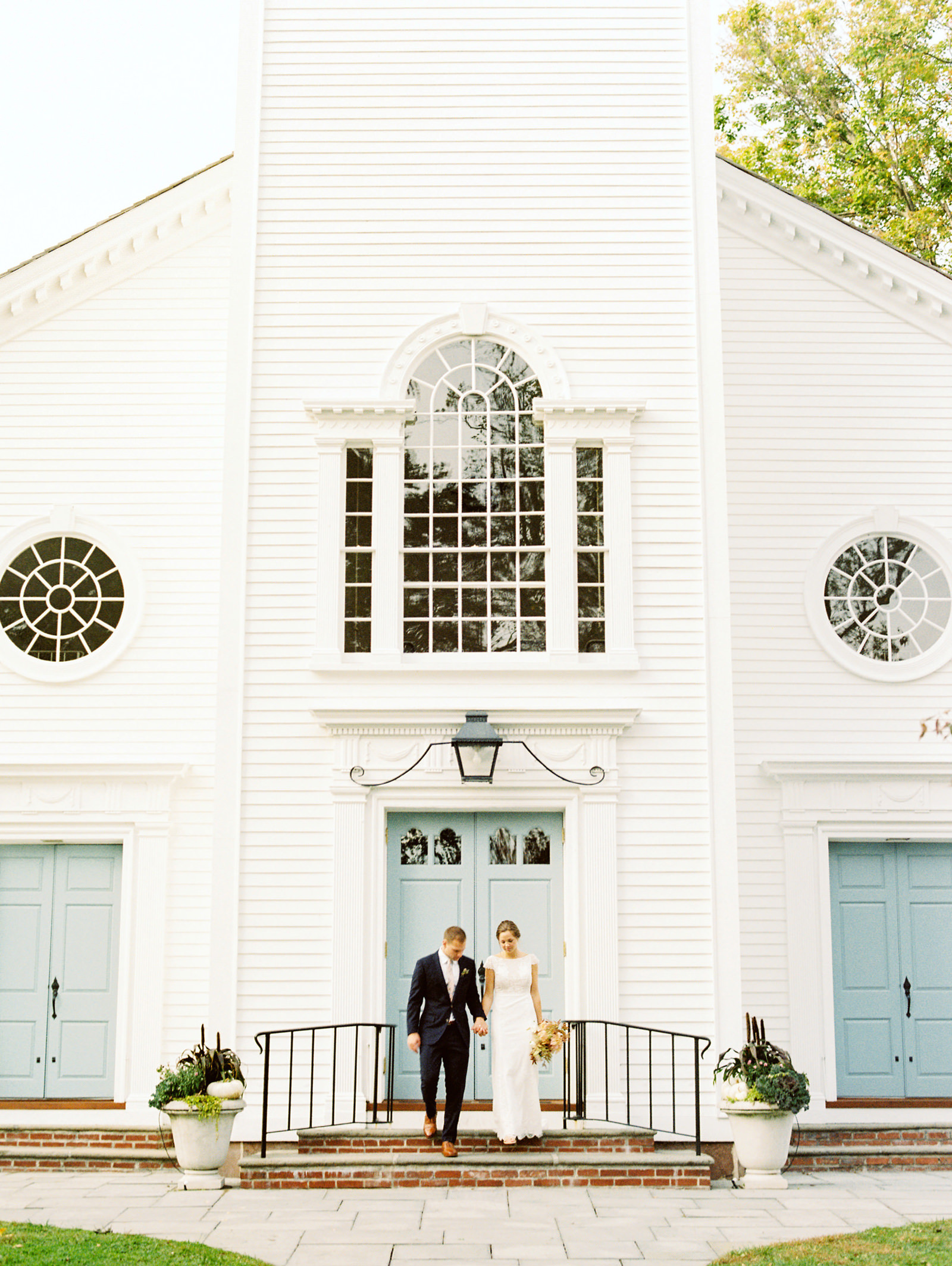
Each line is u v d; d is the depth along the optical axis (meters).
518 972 10.74
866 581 13.67
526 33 13.00
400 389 12.48
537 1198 9.93
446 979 10.59
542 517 12.47
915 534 13.65
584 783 11.76
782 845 12.96
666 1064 11.34
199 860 12.76
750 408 13.76
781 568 13.52
